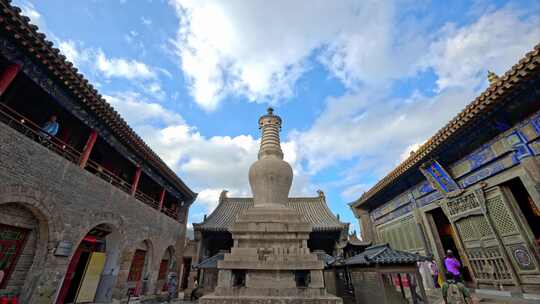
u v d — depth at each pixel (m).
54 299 11.27
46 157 11.36
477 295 13.33
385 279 10.86
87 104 13.07
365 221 26.09
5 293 10.22
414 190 19.05
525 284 11.64
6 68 10.16
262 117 14.90
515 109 11.22
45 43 10.02
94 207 13.95
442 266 16.39
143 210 18.95
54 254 11.43
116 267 15.86
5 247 10.45
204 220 26.64
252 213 10.88
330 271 15.62
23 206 10.78
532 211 14.88
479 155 13.41
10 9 8.61
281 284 9.04
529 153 11.05
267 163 12.40
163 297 20.72
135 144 16.89
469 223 14.51
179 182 23.78
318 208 30.44
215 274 18.52
